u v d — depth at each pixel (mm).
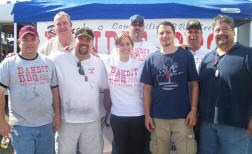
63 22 2838
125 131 2439
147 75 2371
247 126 2100
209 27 3158
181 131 2268
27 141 2203
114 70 2494
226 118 2119
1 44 7602
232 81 2084
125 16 3211
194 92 2307
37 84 2217
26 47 2156
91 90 2459
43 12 3324
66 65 2439
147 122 2361
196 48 2873
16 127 2213
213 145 2275
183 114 2254
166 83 2252
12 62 2180
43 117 2293
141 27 2740
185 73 2262
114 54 2578
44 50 3055
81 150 2592
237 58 2084
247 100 2094
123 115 2412
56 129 2463
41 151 2312
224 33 2129
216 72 2178
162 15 3160
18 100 2180
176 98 2236
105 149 3283
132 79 2441
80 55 2451
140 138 2463
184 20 3197
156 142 2377
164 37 2258
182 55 2273
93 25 3357
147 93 2391
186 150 2277
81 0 3545
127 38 2432
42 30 3453
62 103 2449
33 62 2221
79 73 2424
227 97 2111
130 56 2547
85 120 2463
